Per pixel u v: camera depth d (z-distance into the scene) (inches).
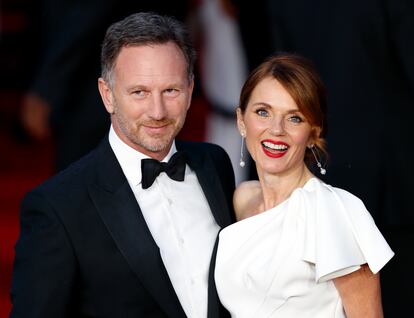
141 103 254.7
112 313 251.9
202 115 676.7
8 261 498.3
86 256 249.4
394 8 367.2
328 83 383.2
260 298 264.1
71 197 252.7
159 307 253.3
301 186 274.4
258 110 265.7
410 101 382.0
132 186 267.1
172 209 270.5
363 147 380.2
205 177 280.5
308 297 259.4
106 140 271.9
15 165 700.0
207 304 266.4
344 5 375.9
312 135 268.7
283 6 390.3
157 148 260.8
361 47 376.8
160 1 425.4
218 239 271.7
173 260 265.0
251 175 481.1
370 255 251.3
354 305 256.4
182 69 256.2
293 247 259.6
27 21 745.0
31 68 717.9
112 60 256.4
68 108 427.5
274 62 262.5
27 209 254.7
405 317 277.6
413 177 380.8
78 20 409.7
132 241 251.8
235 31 522.0
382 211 382.0
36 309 243.4
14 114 760.3
